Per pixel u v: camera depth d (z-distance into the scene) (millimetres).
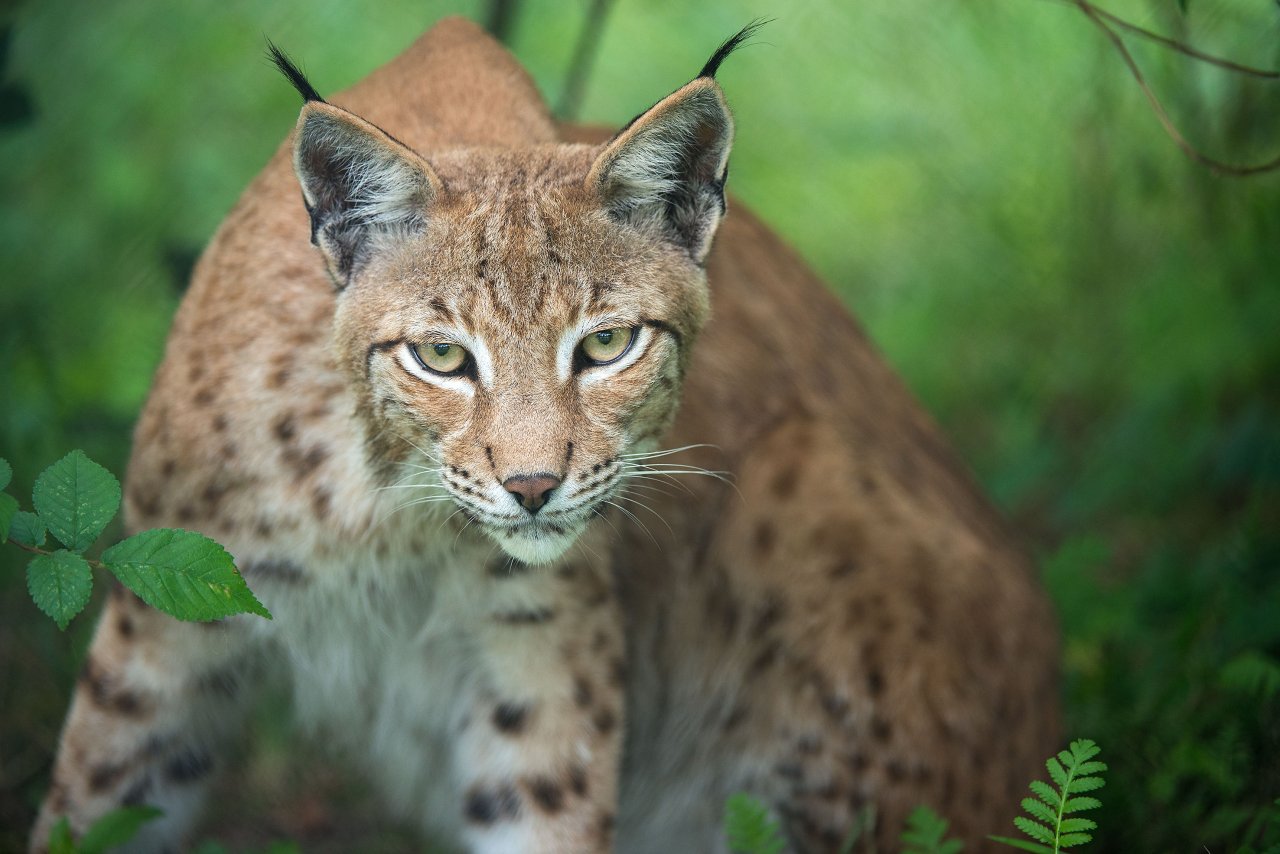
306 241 7316
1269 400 12211
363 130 6516
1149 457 12297
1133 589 10867
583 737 7703
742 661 8609
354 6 14172
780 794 8641
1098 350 13938
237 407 7137
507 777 7777
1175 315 13172
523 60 15227
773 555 8547
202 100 13812
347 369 6910
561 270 6609
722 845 8867
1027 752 8664
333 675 7902
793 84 16125
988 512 9727
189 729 7770
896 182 15875
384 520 7246
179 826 7984
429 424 6723
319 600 7516
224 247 7508
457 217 6652
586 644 7699
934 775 8391
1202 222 12859
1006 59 14883
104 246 12664
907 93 15867
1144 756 8984
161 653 7441
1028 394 13898
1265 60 11344
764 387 8789
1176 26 11016
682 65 15836
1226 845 8289
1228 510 12438
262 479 7160
